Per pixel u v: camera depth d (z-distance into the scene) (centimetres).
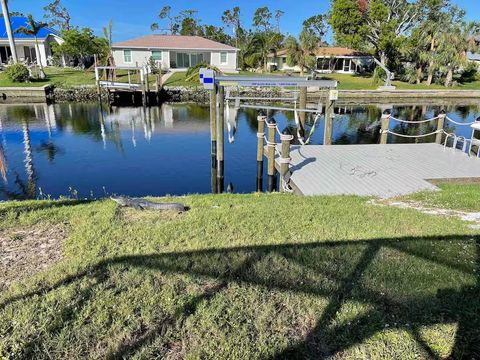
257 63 3728
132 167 1022
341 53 3856
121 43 3184
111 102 2334
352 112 2084
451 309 272
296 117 1141
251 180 920
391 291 294
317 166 770
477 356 230
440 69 2941
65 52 3366
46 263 346
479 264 337
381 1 3281
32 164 1035
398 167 765
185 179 932
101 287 299
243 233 411
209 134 1467
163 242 384
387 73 2816
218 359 229
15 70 2420
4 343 239
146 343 241
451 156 855
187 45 3247
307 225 439
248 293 293
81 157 1111
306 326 258
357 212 492
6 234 414
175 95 2503
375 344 239
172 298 286
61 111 1989
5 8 2511
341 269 327
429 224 446
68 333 248
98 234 406
